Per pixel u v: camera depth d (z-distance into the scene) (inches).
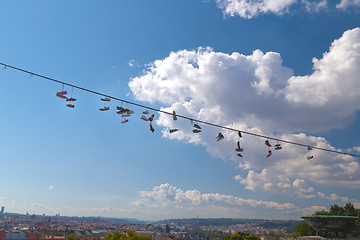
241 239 3526.1
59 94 655.1
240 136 781.3
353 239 1071.0
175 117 688.4
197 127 761.0
